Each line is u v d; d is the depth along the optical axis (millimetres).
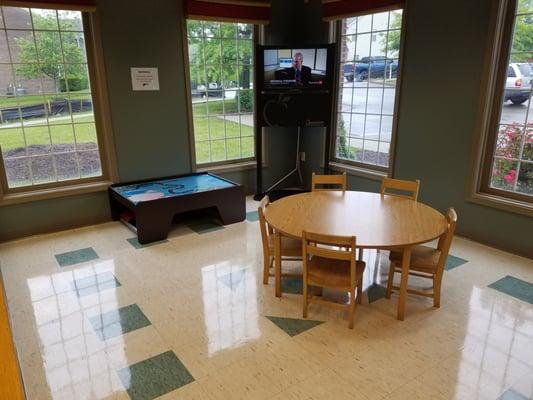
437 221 2775
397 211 2996
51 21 3906
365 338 2492
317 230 2633
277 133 5645
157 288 3105
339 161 5426
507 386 2088
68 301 2924
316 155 5617
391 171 4645
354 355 2334
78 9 3879
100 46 4117
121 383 2131
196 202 4184
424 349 2383
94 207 4453
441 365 2246
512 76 3535
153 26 4402
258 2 4902
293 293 3027
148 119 4598
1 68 3768
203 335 2529
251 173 5578
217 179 4816
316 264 2744
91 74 4219
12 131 3936
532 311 2768
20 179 4078
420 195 4391
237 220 4539
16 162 4016
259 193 5418
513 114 3586
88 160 4418
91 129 4359
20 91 3900
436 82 4031
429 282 3189
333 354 2344
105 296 2992
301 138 5793
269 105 5062
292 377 2164
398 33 4398
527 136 3520
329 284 2561
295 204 3197
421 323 2643
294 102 5031
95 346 2426
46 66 3975
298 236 2549
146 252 3760
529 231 3543
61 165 4273
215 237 4121
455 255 3658
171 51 4582
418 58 4152
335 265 2729
